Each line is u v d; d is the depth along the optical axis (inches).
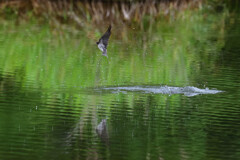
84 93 649.0
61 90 658.8
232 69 830.5
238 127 524.7
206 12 1551.4
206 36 1165.1
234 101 628.4
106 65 836.6
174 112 575.8
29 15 1380.4
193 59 910.4
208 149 457.1
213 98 644.1
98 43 490.9
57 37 1086.4
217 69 834.8
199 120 546.3
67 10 1456.7
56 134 483.8
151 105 601.3
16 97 615.5
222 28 1288.1
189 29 1261.1
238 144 472.7
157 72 796.0
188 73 795.4
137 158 430.6
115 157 431.5
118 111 571.8
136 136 486.3
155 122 534.6
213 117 558.9
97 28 1206.3
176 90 681.6
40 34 1113.4
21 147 445.7
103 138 477.4
